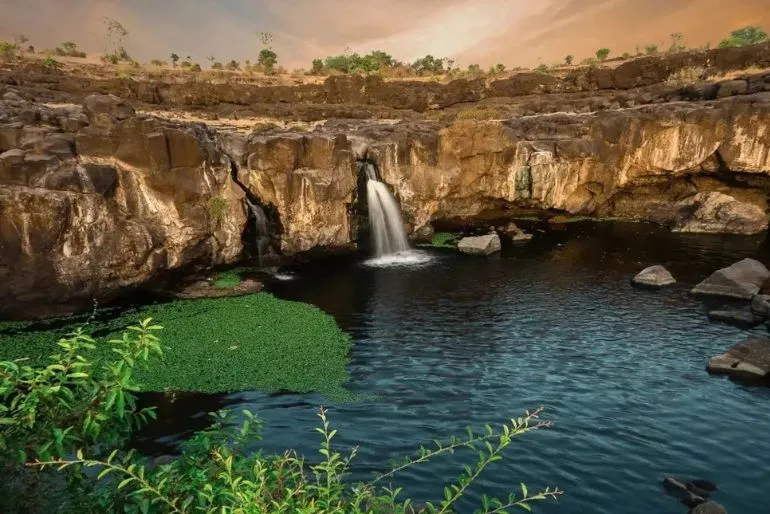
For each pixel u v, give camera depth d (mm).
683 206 38469
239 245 25516
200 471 5027
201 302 21906
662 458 11570
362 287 24828
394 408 13758
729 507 10031
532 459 11477
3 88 34531
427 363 16641
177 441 12195
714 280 23594
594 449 11891
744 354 16109
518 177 36281
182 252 22672
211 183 23422
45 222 18422
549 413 13500
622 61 68188
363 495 5414
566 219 40312
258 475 4559
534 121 39656
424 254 31453
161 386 14883
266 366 16266
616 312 21391
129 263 20688
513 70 72812
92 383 5344
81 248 19438
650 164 36969
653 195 40312
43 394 4984
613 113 39062
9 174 18359
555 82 57531
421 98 57312
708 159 36219
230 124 41406
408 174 32875
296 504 4676
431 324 20156
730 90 41438
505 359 16922
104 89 46250
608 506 10047
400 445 11977
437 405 13930
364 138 32562
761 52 49344
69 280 19266
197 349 17375
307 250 27938
